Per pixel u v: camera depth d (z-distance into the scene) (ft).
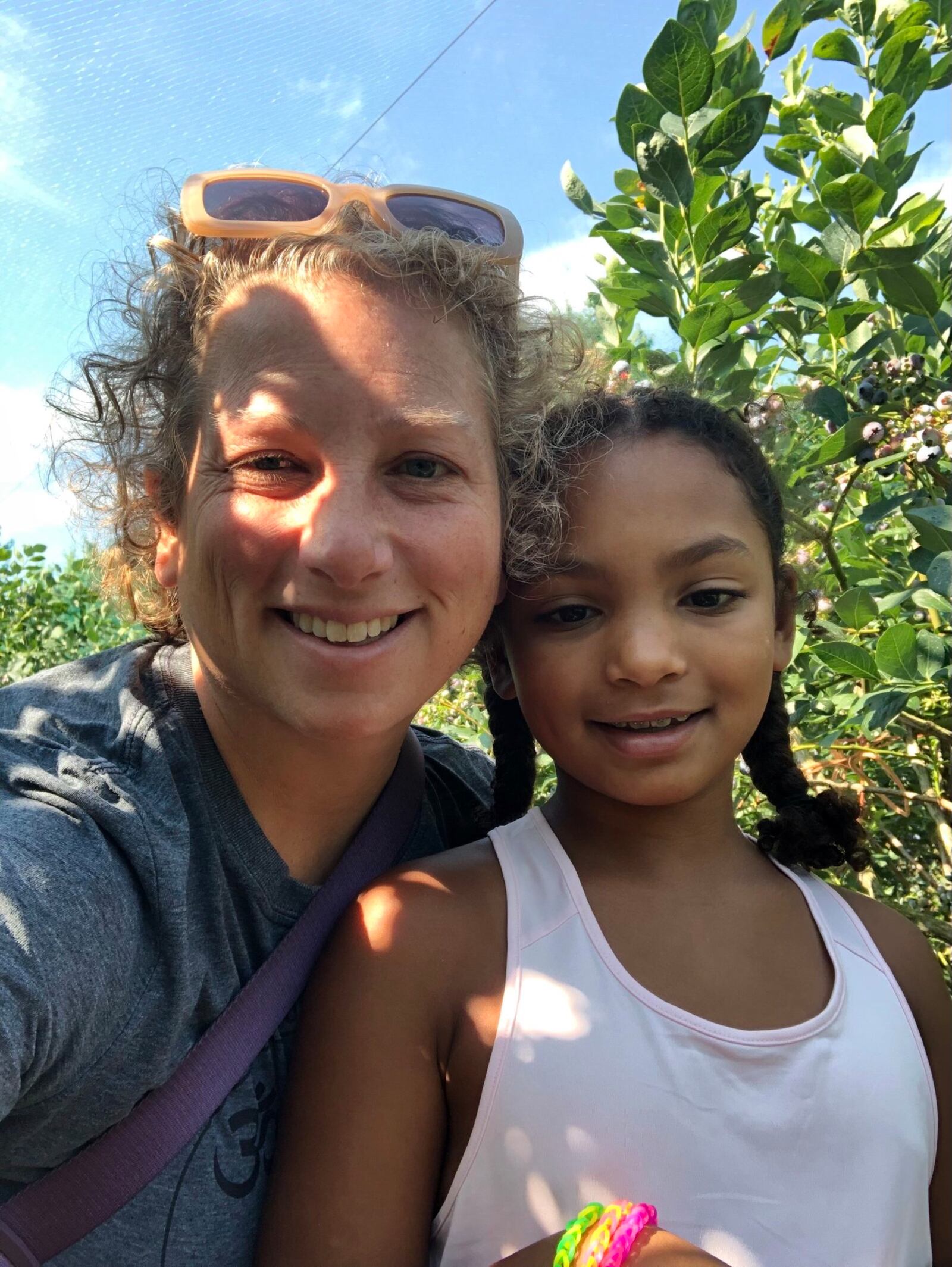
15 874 1.00
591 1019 1.30
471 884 1.43
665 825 1.47
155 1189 1.15
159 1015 1.10
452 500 1.24
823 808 1.62
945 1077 1.45
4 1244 1.08
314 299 1.21
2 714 1.35
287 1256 1.17
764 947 1.42
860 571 2.21
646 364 2.28
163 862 1.11
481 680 2.48
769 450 1.81
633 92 1.98
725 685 1.41
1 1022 0.91
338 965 1.32
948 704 2.24
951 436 1.81
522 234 1.49
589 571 1.38
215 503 1.20
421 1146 1.26
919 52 2.02
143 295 1.44
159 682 1.34
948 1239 1.41
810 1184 1.24
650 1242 1.03
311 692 1.19
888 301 2.00
